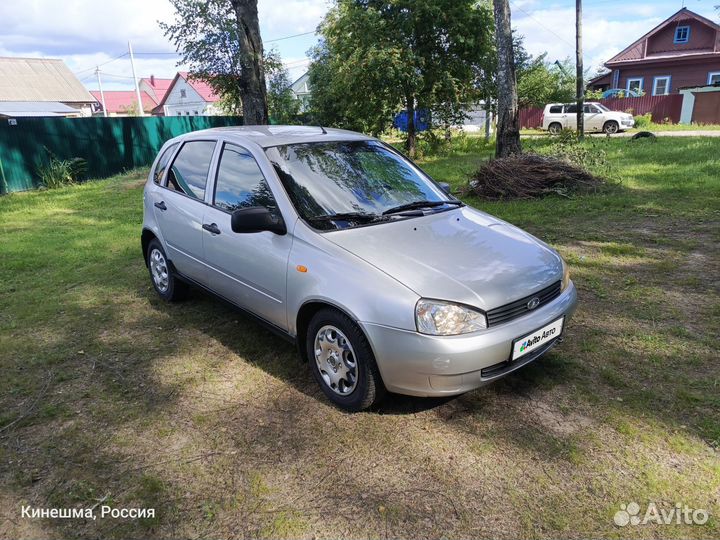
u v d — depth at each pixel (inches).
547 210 319.0
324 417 121.5
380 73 637.3
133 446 113.0
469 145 857.5
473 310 108.7
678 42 1312.7
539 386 130.3
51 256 265.6
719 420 113.6
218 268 156.8
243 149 153.1
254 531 90.0
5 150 537.0
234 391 134.2
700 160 481.4
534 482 99.1
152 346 161.3
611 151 597.3
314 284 121.1
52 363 151.9
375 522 91.2
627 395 124.7
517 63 952.9
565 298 128.3
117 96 2822.3
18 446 113.7
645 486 96.8
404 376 110.1
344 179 146.9
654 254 226.1
